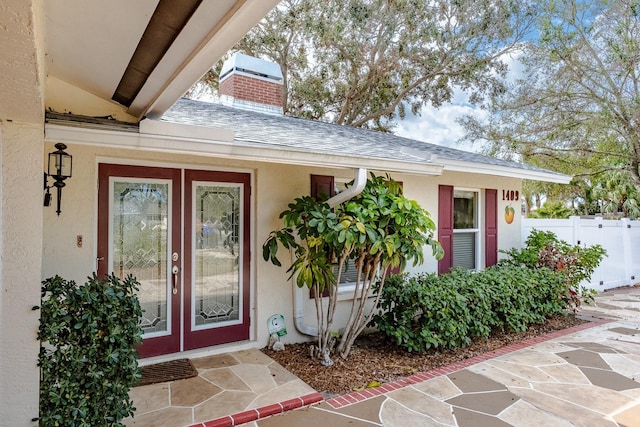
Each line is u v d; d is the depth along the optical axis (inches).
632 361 190.4
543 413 138.5
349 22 557.0
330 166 177.2
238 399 143.9
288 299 210.4
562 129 486.6
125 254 173.3
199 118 195.9
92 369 104.1
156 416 131.3
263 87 309.7
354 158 177.3
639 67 435.5
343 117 647.8
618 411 140.1
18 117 89.5
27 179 95.0
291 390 152.0
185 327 186.4
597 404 145.6
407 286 208.8
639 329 249.0
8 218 93.6
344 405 143.9
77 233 158.2
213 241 195.0
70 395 101.0
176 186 184.4
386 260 190.4
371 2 549.0
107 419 107.7
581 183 718.5
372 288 223.5
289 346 205.2
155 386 153.9
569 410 140.8
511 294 233.0
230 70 302.0
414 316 202.4
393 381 166.1
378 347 210.7
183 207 186.1
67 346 104.6
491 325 239.6
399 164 194.4
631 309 305.6
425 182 268.2
